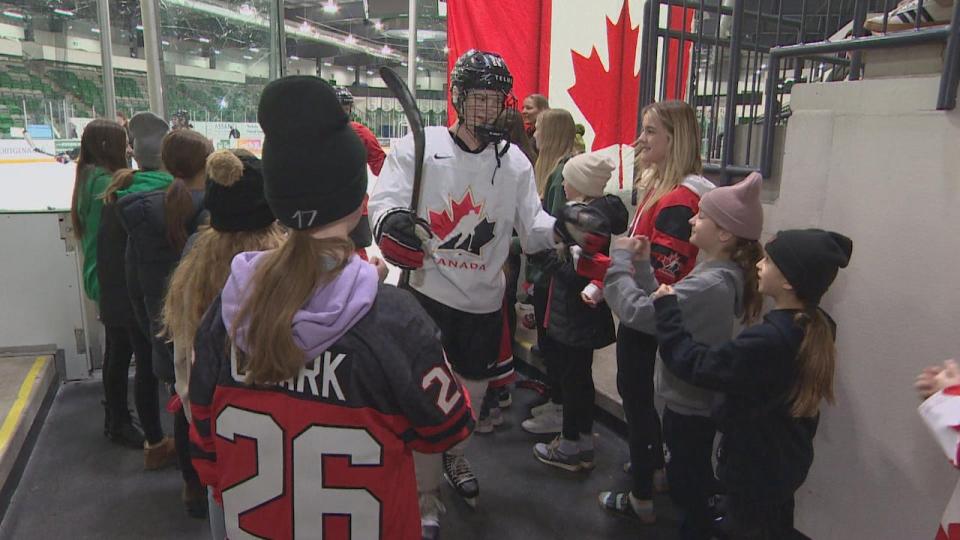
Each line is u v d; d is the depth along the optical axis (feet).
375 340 2.73
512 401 10.55
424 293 6.22
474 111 5.85
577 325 7.51
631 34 11.92
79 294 10.75
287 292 2.64
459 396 3.03
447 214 6.02
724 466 5.33
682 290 5.53
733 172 7.11
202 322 3.06
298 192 2.67
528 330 12.12
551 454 8.42
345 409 2.73
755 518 5.28
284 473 2.81
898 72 5.41
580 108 12.67
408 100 5.57
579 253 5.88
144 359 8.02
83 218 8.29
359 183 2.84
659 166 6.82
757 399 5.01
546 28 12.82
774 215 6.37
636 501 7.16
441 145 6.01
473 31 13.50
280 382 2.75
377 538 2.88
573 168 6.91
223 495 2.99
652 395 6.86
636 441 6.93
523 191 6.32
